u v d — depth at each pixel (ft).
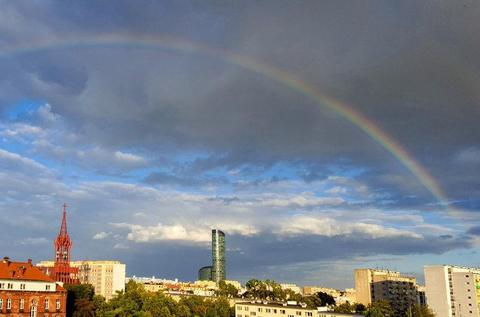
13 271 545.85
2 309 513.04
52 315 551.59
